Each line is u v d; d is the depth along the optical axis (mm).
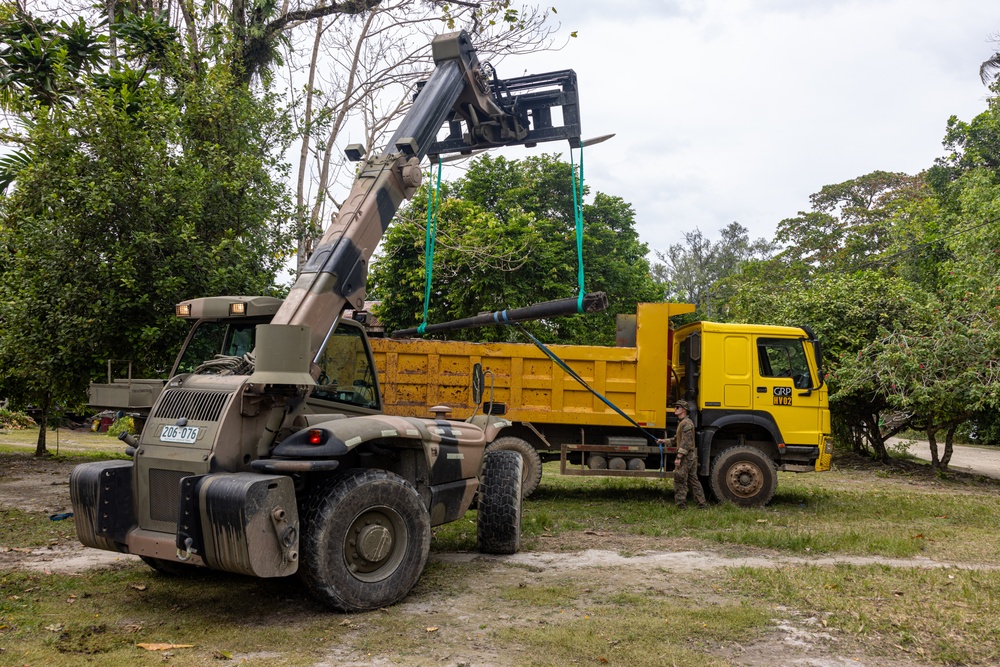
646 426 11336
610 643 4668
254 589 5938
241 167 11883
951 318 15008
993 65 26641
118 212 10797
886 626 5031
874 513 10312
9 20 13336
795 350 11336
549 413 11422
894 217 30781
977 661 4500
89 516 5355
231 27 15086
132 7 15547
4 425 26141
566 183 25547
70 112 11117
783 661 4441
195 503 4883
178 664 4301
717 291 45969
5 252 12031
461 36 7484
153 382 6074
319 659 4414
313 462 5070
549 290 19656
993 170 26094
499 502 7293
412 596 5750
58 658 4316
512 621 5145
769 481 10859
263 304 6070
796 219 48500
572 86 7977
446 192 24484
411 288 19281
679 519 9469
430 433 6266
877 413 18312
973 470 18625
